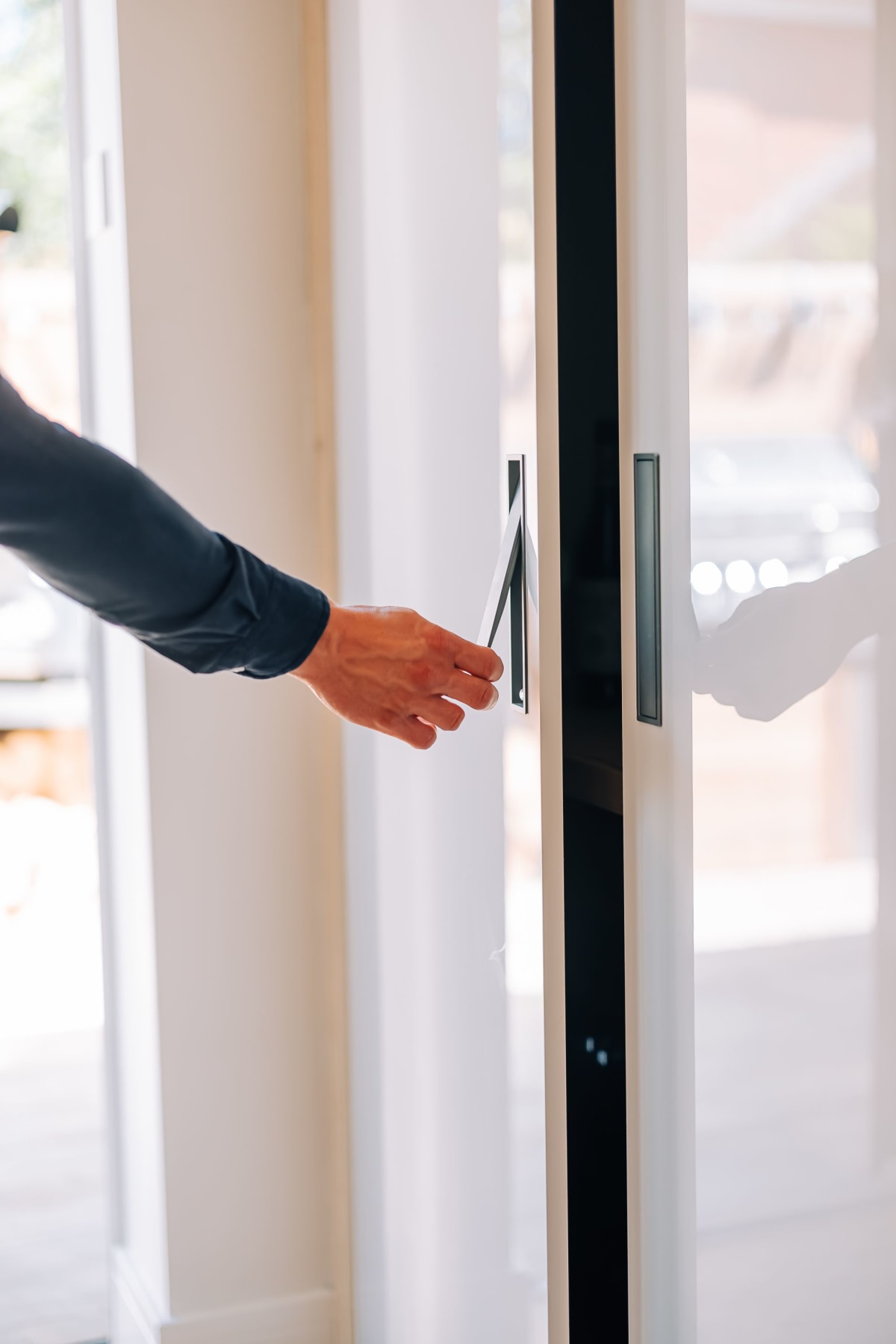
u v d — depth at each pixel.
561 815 1.13
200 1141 1.86
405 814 1.57
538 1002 1.21
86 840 4.61
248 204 1.77
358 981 1.80
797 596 0.95
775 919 1.00
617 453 1.12
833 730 0.94
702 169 1.00
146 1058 1.89
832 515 0.93
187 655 1.03
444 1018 1.47
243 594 1.00
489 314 1.25
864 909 0.93
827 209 0.91
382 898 1.67
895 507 0.88
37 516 0.91
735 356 0.99
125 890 1.97
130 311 1.73
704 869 1.06
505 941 1.28
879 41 0.86
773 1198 1.03
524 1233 1.28
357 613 1.08
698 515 1.04
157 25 1.71
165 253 1.74
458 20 1.28
